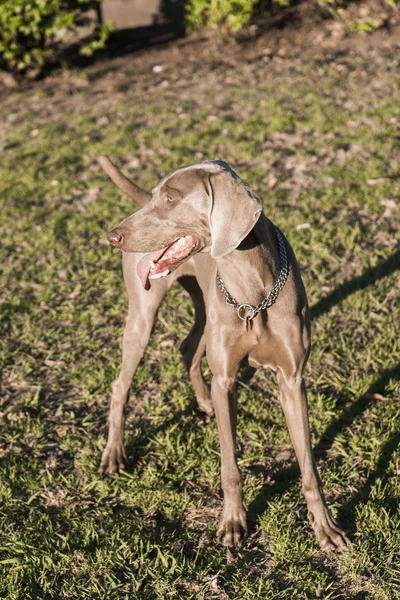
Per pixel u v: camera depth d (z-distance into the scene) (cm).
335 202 671
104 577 332
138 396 468
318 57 1102
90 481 398
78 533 361
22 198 782
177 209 320
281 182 731
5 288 616
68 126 972
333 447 398
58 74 1203
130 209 723
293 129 856
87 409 462
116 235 330
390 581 311
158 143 864
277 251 331
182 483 389
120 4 1413
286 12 1279
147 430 435
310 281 564
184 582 327
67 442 429
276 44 1187
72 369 500
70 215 733
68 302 584
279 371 342
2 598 327
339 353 482
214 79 1071
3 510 380
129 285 400
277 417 429
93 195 767
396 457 380
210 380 475
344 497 364
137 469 402
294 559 329
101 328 546
